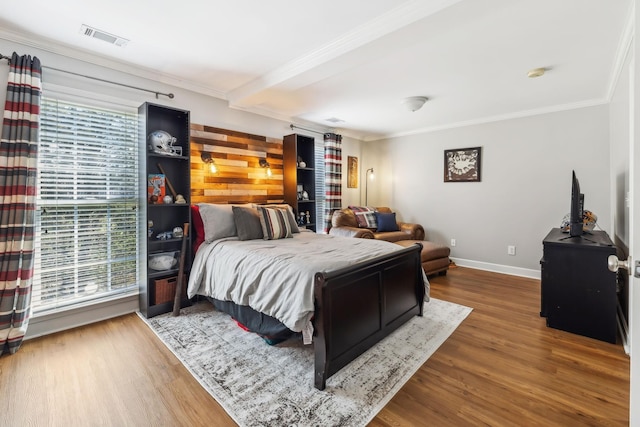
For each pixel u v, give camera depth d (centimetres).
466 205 480
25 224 224
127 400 172
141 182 285
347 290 200
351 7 200
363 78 309
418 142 532
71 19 215
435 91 346
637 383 97
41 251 247
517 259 436
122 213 291
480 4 175
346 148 559
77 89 261
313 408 167
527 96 362
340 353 194
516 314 294
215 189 359
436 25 199
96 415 161
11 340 218
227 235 304
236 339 242
